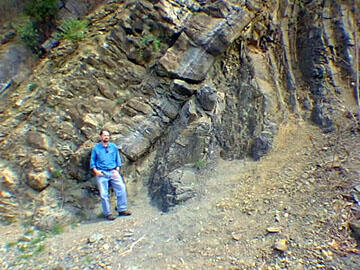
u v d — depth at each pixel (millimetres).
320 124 4270
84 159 4395
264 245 2705
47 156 4480
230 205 3502
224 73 5242
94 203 4293
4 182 4219
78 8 6863
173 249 2980
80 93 4977
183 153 4340
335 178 3203
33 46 6484
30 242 3518
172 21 5395
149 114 4848
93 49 5297
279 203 3217
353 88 4516
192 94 4926
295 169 3674
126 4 6023
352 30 5059
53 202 4129
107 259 2957
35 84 5453
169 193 3938
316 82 4773
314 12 5477
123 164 4527
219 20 5199
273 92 4867
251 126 4512
